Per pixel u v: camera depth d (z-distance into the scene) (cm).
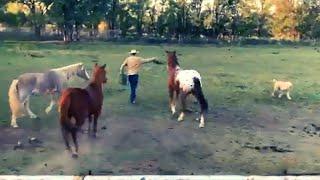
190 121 647
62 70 670
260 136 610
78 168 558
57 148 589
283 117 649
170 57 681
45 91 660
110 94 679
